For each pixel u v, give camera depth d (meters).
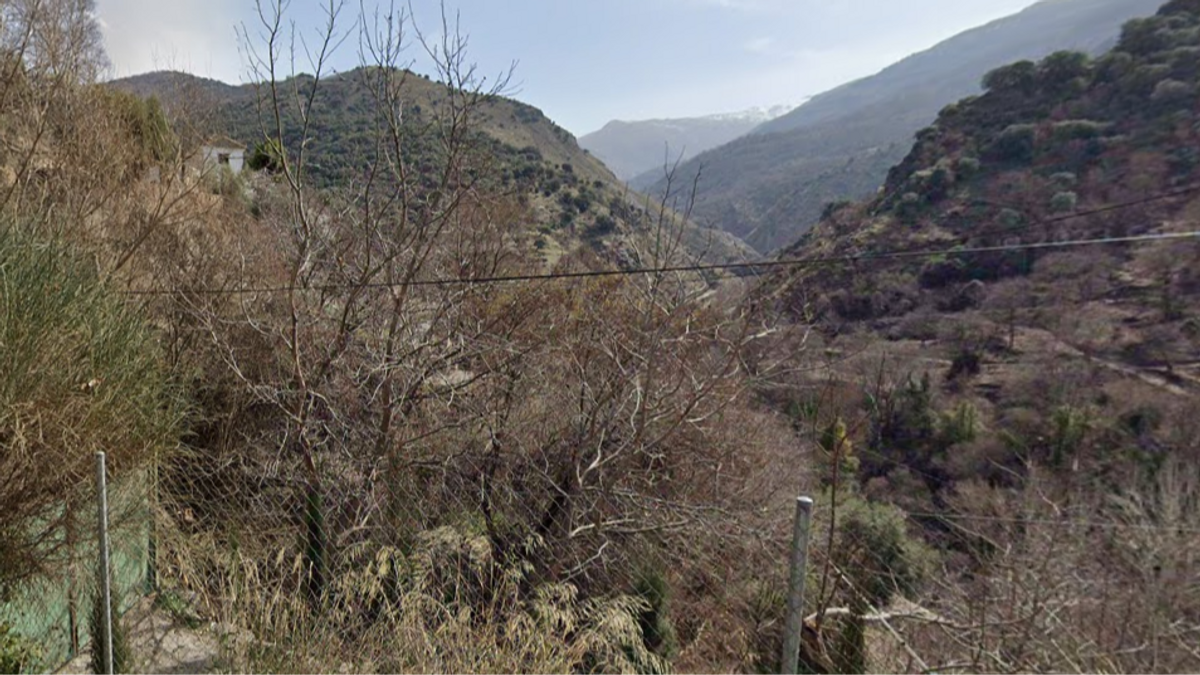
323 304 5.86
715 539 5.89
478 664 2.95
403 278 5.74
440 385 6.11
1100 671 4.40
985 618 4.97
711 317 6.77
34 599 3.17
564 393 6.69
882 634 5.49
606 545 5.34
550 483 5.68
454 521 5.27
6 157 6.31
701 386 6.18
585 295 7.29
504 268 7.30
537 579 4.91
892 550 7.01
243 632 3.06
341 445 5.24
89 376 3.36
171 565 4.00
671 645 5.08
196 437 5.71
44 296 3.30
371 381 5.70
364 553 4.32
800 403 8.86
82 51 7.65
